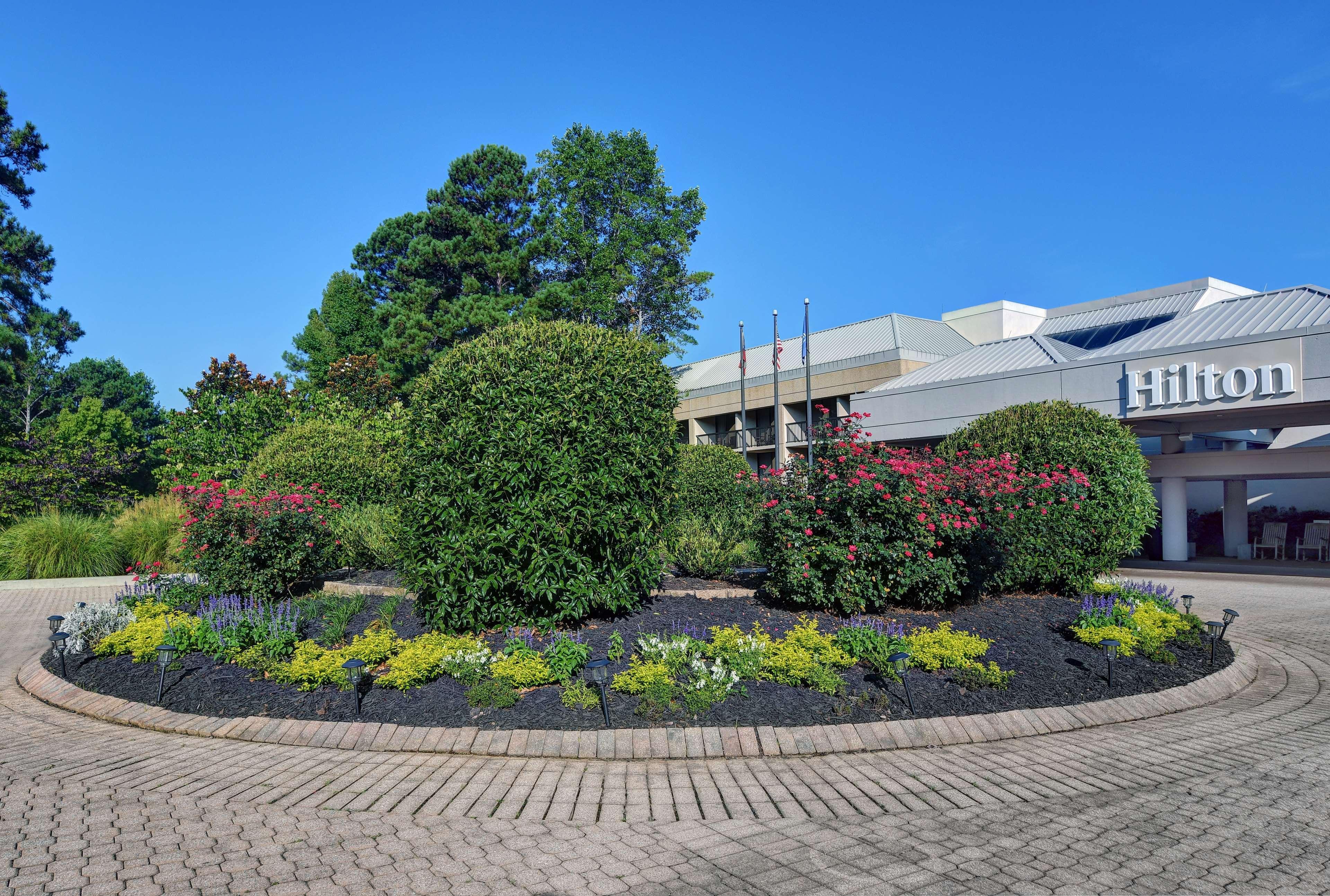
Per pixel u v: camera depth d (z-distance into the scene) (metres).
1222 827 4.07
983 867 3.62
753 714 5.68
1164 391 17.19
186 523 9.59
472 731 5.42
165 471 20.00
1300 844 3.85
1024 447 10.95
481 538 7.04
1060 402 11.65
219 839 3.94
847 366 31.17
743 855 3.75
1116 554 10.38
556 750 5.20
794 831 4.04
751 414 38.19
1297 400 15.26
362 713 5.84
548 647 6.57
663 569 9.48
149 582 10.30
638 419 7.56
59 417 40.62
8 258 30.03
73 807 4.38
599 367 7.48
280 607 8.48
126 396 55.88
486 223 31.98
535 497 7.11
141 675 7.14
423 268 32.81
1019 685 6.55
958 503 8.80
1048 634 8.12
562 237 32.53
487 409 7.20
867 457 8.51
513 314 29.84
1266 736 5.75
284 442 14.12
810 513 8.48
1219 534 25.30
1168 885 3.43
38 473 21.11
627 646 7.03
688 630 7.49
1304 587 15.53
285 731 5.64
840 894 3.37
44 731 6.01
